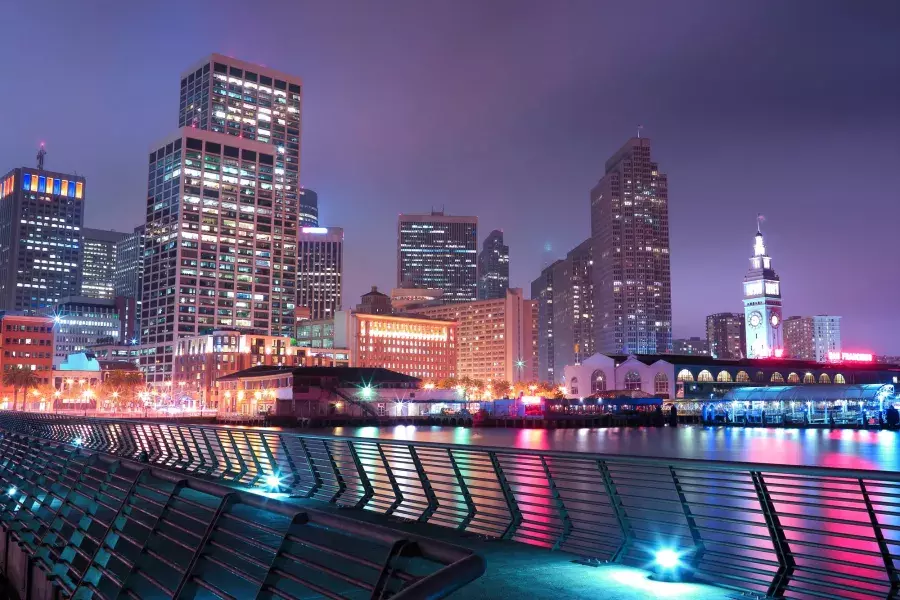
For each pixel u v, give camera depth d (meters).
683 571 13.24
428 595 4.99
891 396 173.12
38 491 20.20
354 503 22.80
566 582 12.98
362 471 22.00
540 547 16.14
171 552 16.20
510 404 192.50
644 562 14.21
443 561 5.69
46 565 15.35
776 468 11.74
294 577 7.39
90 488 14.96
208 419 181.00
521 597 12.03
